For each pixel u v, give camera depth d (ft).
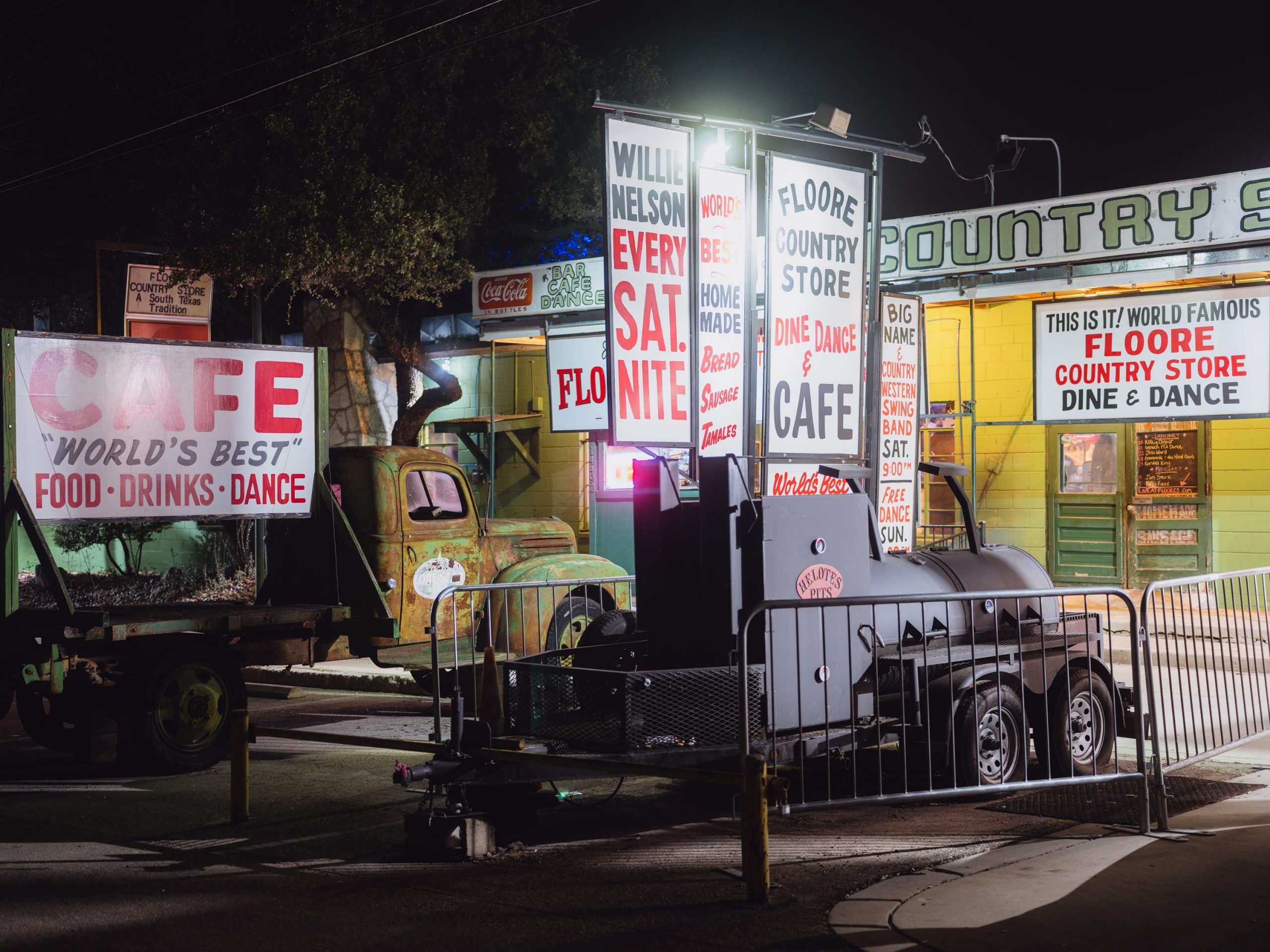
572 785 26.84
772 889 18.34
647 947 16.07
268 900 18.48
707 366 30.40
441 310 69.92
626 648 25.98
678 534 24.03
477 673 34.30
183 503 32.24
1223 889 17.46
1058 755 26.25
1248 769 27.50
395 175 58.44
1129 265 42.34
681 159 29.01
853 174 32.30
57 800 26.09
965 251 45.03
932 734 24.54
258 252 53.26
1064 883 17.90
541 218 68.49
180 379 32.27
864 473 25.44
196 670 29.68
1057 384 46.26
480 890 18.89
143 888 19.16
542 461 62.34
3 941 16.60
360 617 33.42
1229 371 42.65
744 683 18.81
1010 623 27.55
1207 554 48.80
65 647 28.17
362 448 35.65
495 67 61.77
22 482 29.60
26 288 73.31
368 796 26.03
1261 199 39.55
